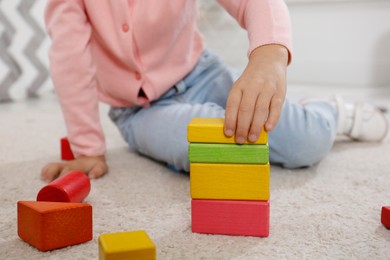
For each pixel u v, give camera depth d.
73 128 0.97
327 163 1.04
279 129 0.94
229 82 1.07
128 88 1.03
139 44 0.99
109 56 1.03
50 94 2.21
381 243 0.61
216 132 0.62
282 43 0.76
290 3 2.51
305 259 0.57
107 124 1.56
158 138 0.98
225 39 2.64
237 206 0.63
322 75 2.54
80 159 0.96
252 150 0.61
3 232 0.66
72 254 0.59
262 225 0.63
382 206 0.73
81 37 0.95
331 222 0.69
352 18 2.45
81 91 0.95
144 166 1.03
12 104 1.97
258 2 0.82
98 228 0.67
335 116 1.08
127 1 0.95
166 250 0.59
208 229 0.64
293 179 0.91
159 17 0.96
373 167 1.00
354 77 2.49
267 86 0.66
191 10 1.03
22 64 2.10
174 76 1.04
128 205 0.77
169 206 0.76
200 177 0.63
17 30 2.07
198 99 1.09
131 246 0.49
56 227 0.60
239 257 0.57
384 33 2.42
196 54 1.11
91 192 0.84
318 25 2.50
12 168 1.01
